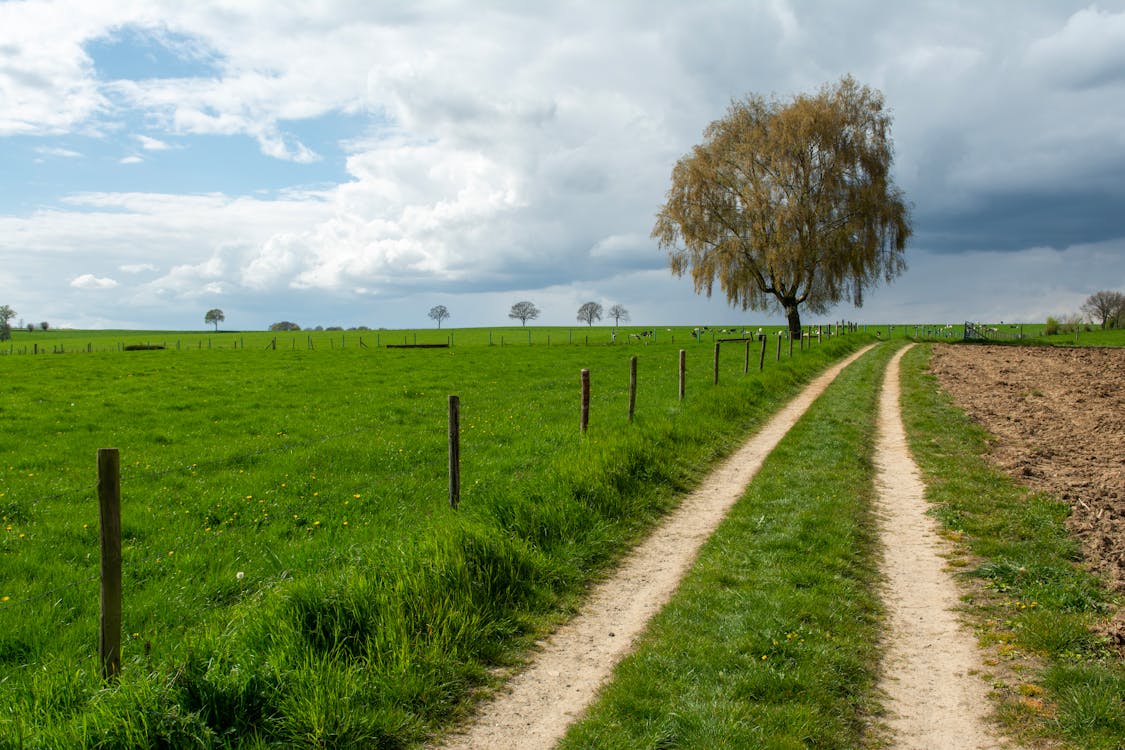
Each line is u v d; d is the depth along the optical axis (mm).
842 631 7004
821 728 5414
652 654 6559
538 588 8094
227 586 8320
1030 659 6441
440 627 6727
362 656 6145
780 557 9055
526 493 10414
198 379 33500
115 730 4789
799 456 14828
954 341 62438
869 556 9297
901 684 6164
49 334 144250
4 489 12906
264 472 14078
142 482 13359
